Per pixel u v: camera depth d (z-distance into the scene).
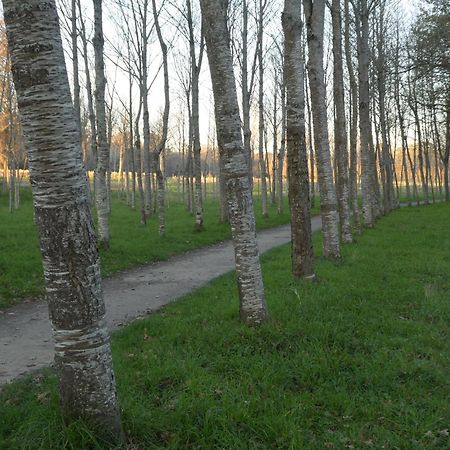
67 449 3.18
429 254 11.76
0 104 21.77
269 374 4.52
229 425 3.63
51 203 3.07
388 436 3.59
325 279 8.41
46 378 4.68
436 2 16.16
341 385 4.42
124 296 8.88
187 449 3.42
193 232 18.23
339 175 14.19
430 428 3.72
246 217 5.71
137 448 3.34
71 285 3.13
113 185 50.84
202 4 5.54
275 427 3.62
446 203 35.91
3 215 22.06
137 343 5.66
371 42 23.56
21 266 10.26
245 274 5.77
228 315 6.33
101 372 3.24
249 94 21.36
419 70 17.20
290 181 8.02
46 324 7.12
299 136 7.86
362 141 18.14
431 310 6.71
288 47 7.72
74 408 3.24
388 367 4.72
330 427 3.76
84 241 3.15
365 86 17.58
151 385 4.36
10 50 3.03
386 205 27.03
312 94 10.32
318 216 28.67
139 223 21.61
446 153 38.41
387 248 12.84
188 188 28.75
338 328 5.71
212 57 5.55
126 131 37.09
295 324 5.73
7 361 5.53
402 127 30.88
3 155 28.53
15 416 3.79
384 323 6.05
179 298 8.31
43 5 2.97
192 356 5.04
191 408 3.83
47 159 3.04
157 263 12.71
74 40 15.47
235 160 5.66
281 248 13.83
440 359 5.00
